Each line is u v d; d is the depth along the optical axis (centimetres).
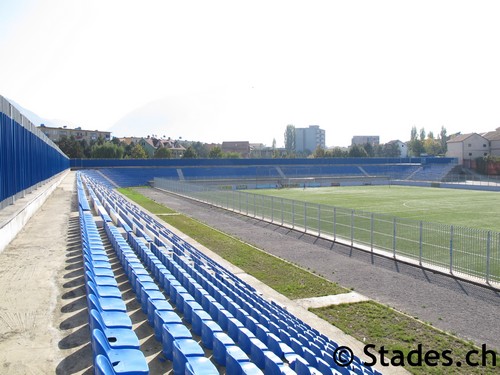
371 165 9525
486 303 1402
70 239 1409
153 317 752
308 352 757
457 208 4188
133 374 502
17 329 689
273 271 1759
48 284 917
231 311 939
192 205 4269
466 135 9744
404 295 1481
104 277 855
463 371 942
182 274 1088
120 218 1894
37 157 2683
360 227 2936
